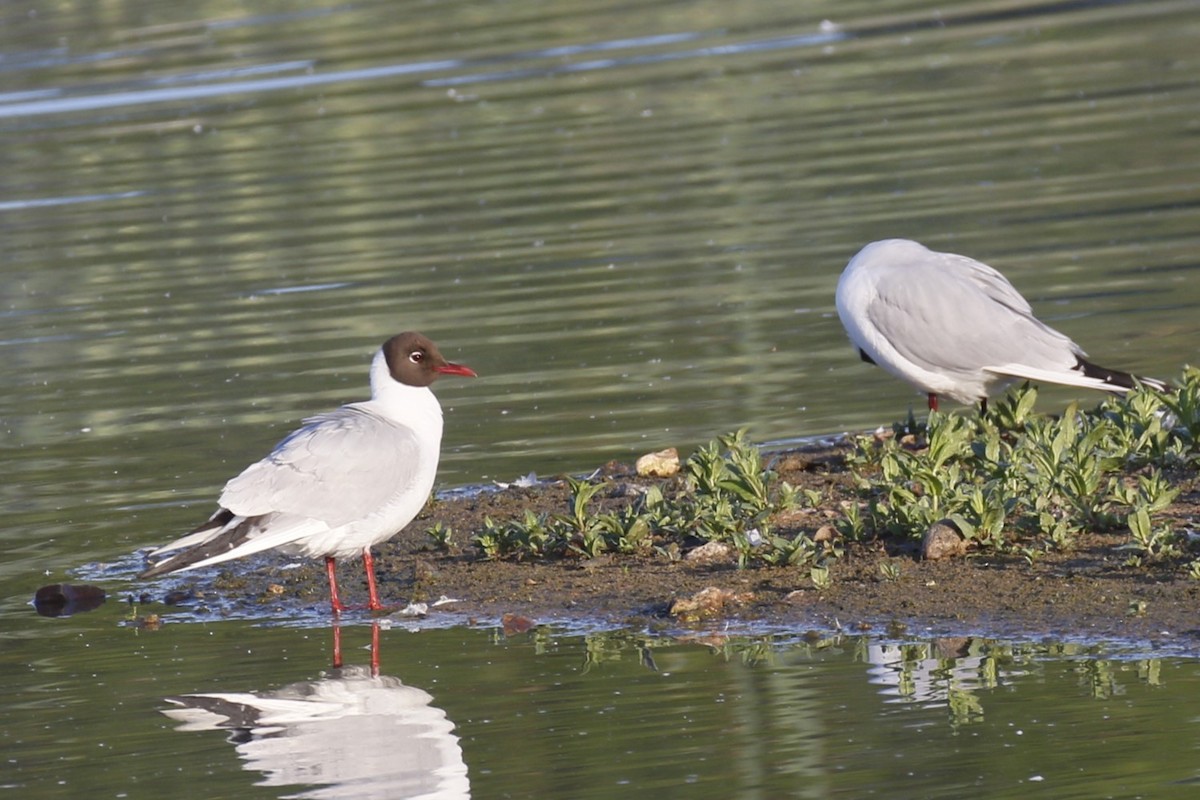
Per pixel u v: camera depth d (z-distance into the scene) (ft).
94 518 46.47
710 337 60.64
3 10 144.46
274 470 37.27
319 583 41.09
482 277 71.15
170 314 69.56
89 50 127.85
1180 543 36.17
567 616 36.91
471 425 52.95
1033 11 122.52
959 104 96.78
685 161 89.10
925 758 28.53
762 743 29.63
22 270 78.69
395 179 90.22
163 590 41.22
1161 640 32.30
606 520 40.68
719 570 38.42
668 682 32.76
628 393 54.95
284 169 94.22
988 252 68.54
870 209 76.59
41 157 101.04
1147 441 41.45
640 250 73.41
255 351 63.21
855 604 35.65
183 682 34.73
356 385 57.57
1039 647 32.68
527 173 89.15
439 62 118.11
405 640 36.45
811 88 104.58
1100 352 54.60
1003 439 44.27
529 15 133.49
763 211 78.13
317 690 33.73
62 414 57.57
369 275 72.90
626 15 131.44
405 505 38.42
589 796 28.02
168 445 52.85
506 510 44.27
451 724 31.55
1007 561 36.78
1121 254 66.39
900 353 44.11
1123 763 27.73
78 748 31.50
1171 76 98.32
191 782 29.55
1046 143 85.97
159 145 101.55
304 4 139.64
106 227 85.25
